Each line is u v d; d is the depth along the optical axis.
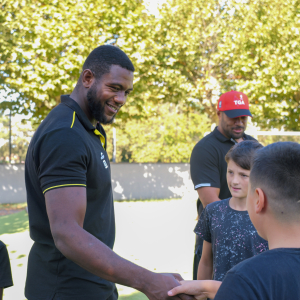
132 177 11.43
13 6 7.44
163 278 1.48
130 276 1.46
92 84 1.80
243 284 0.94
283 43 8.97
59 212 1.47
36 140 1.68
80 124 1.72
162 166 11.57
